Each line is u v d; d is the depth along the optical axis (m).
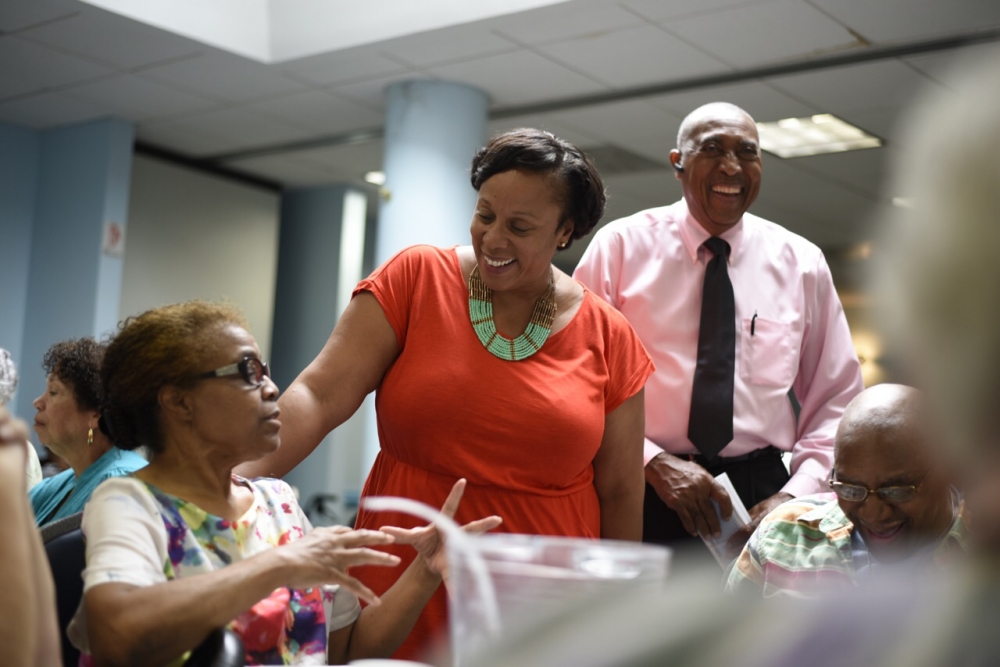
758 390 2.58
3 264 7.31
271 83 6.23
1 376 2.55
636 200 8.53
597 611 0.39
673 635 0.36
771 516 1.92
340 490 8.89
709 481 2.33
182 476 1.44
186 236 8.13
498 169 1.79
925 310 0.31
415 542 1.41
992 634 0.33
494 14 4.99
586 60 5.54
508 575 0.57
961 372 0.31
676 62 5.48
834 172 7.30
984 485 0.32
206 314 1.45
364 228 9.27
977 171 0.30
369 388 1.89
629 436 2.00
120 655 1.19
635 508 2.06
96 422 2.33
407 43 5.43
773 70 5.49
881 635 0.35
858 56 5.23
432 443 1.82
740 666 0.35
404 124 6.07
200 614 1.19
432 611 1.73
